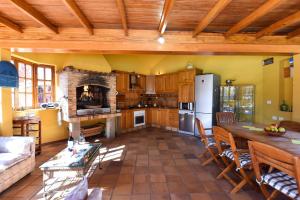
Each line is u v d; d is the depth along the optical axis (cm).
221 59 597
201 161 370
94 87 570
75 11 226
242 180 267
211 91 551
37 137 431
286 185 181
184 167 340
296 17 246
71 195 111
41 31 310
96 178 295
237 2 220
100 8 237
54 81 505
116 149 448
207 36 328
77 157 256
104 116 537
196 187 268
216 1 217
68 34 312
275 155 170
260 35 316
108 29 315
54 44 312
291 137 268
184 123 627
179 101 648
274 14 254
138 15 259
